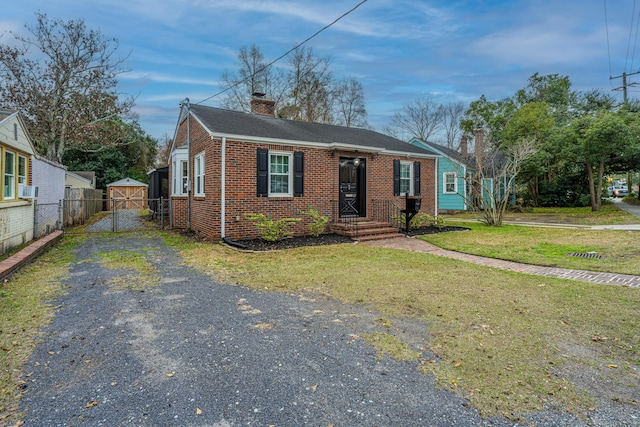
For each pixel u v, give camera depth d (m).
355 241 10.18
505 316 4.04
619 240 9.78
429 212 14.91
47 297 4.71
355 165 12.46
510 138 22.31
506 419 2.22
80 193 15.83
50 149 19.23
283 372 2.80
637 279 5.72
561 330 3.64
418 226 13.04
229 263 7.07
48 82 18.88
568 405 2.37
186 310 4.27
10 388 2.54
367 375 2.76
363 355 3.09
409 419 2.23
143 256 7.75
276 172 10.69
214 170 9.61
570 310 4.24
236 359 3.02
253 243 9.41
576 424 2.18
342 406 2.36
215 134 9.46
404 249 8.97
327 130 13.95
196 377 2.72
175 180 13.40
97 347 3.23
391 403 2.39
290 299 4.71
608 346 3.28
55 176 12.14
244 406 2.36
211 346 3.27
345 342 3.36
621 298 4.70
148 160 34.75
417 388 2.58
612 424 2.19
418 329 3.67
